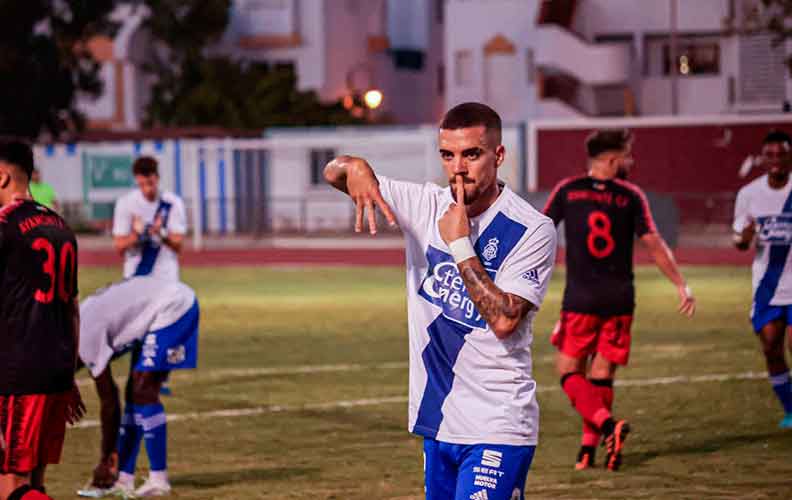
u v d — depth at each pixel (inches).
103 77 4458.7
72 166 3321.9
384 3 4758.9
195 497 607.5
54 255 468.4
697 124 3058.6
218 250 2723.9
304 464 681.0
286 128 3690.9
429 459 388.5
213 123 3912.4
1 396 459.8
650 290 1712.6
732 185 3046.3
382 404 866.8
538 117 4188.0
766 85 4106.8
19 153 476.7
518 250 374.0
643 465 663.8
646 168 3097.9
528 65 4252.0
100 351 603.2
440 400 379.9
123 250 903.7
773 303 754.2
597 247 657.0
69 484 645.3
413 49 4977.9
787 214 745.6
